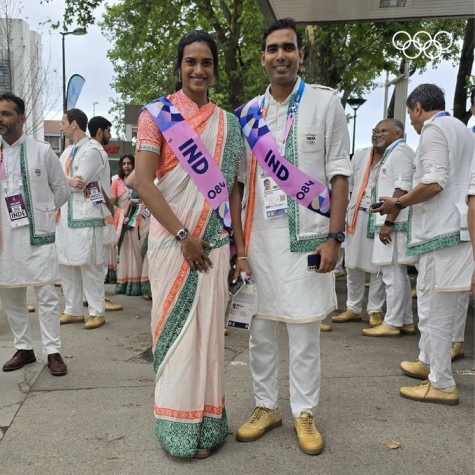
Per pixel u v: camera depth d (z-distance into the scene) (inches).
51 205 150.7
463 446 108.3
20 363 154.8
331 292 110.7
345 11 229.3
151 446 108.8
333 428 116.3
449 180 123.8
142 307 237.9
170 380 102.0
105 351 172.7
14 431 115.5
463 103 326.0
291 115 106.4
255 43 473.7
